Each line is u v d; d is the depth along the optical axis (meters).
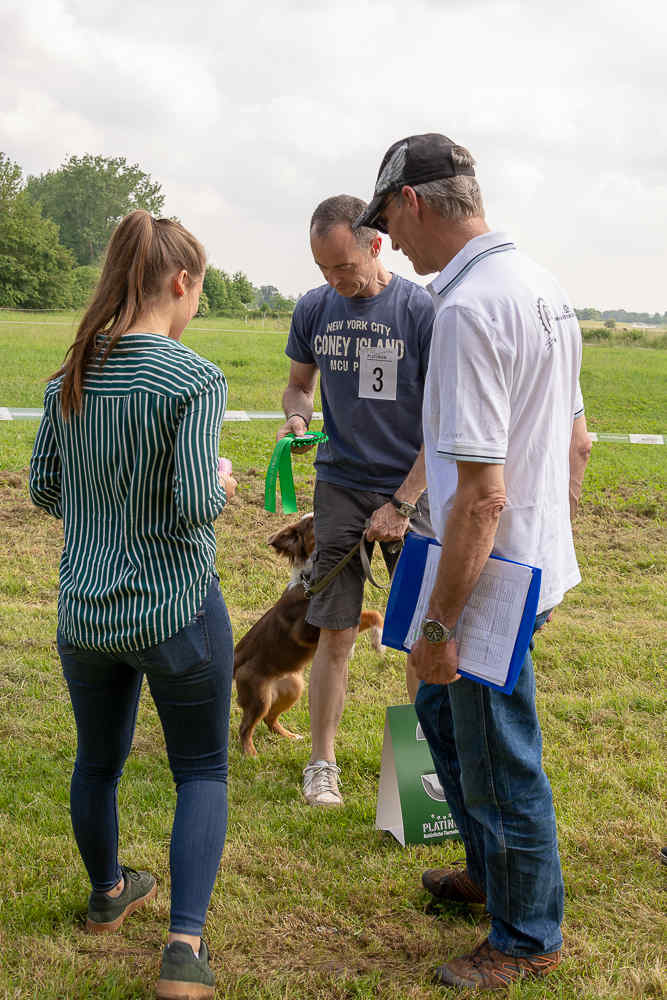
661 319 79.19
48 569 6.66
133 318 2.25
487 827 2.36
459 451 2.04
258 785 3.67
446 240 2.26
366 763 3.88
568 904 2.81
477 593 2.21
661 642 5.51
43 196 104.81
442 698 2.63
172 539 2.18
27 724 4.09
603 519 8.83
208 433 2.11
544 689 4.77
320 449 3.82
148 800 3.45
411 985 2.42
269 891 2.90
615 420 17.06
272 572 6.84
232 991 2.38
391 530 3.50
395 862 3.07
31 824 3.22
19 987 2.36
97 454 2.18
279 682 4.11
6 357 21.25
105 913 2.61
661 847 3.13
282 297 104.88
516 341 2.06
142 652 2.21
